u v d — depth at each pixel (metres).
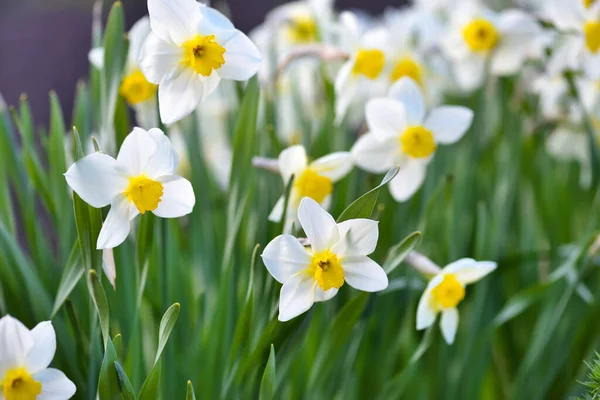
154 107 1.23
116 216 1.02
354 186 1.26
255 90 1.11
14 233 1.16
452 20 1.35
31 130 1.16
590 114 1.35
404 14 1.60
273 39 1.36
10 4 3.86
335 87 1.27
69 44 3.66
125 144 1.01
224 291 1.14
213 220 1.27
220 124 1.40
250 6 3.73
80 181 1.01
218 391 1.15
